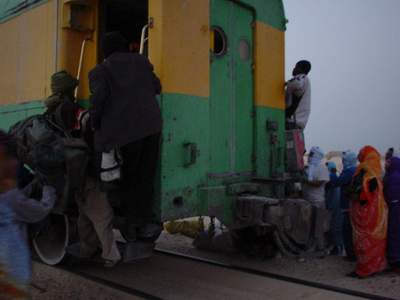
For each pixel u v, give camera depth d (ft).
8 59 21.45
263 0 20.65
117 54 13.84
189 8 15.92
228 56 18.69
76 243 16.39
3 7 21.99
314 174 22.41
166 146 14.94
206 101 16.72
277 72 21.57
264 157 20.45
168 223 26.66
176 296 15.48
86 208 14.75
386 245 18.80
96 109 13.07
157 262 20.24
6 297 8.03
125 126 13.17
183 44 15.64
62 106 14.74
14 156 8.66
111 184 14.05
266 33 20.80
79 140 13.99
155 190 14.96
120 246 15.52
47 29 18.72
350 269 19.44
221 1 18.43
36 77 19.26
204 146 16.61
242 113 19.45
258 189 19.75
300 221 20.10
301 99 22.94
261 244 21.42
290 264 20.18
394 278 18.06
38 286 16.06
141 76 13.73
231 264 20.08
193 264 19.93
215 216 16.97
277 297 15.49
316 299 15.34
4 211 8.15
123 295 15.42
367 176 18.63
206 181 16.74
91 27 18.25
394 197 18.79
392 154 20.40
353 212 18.93
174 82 15.23
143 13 20.34
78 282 16.65
